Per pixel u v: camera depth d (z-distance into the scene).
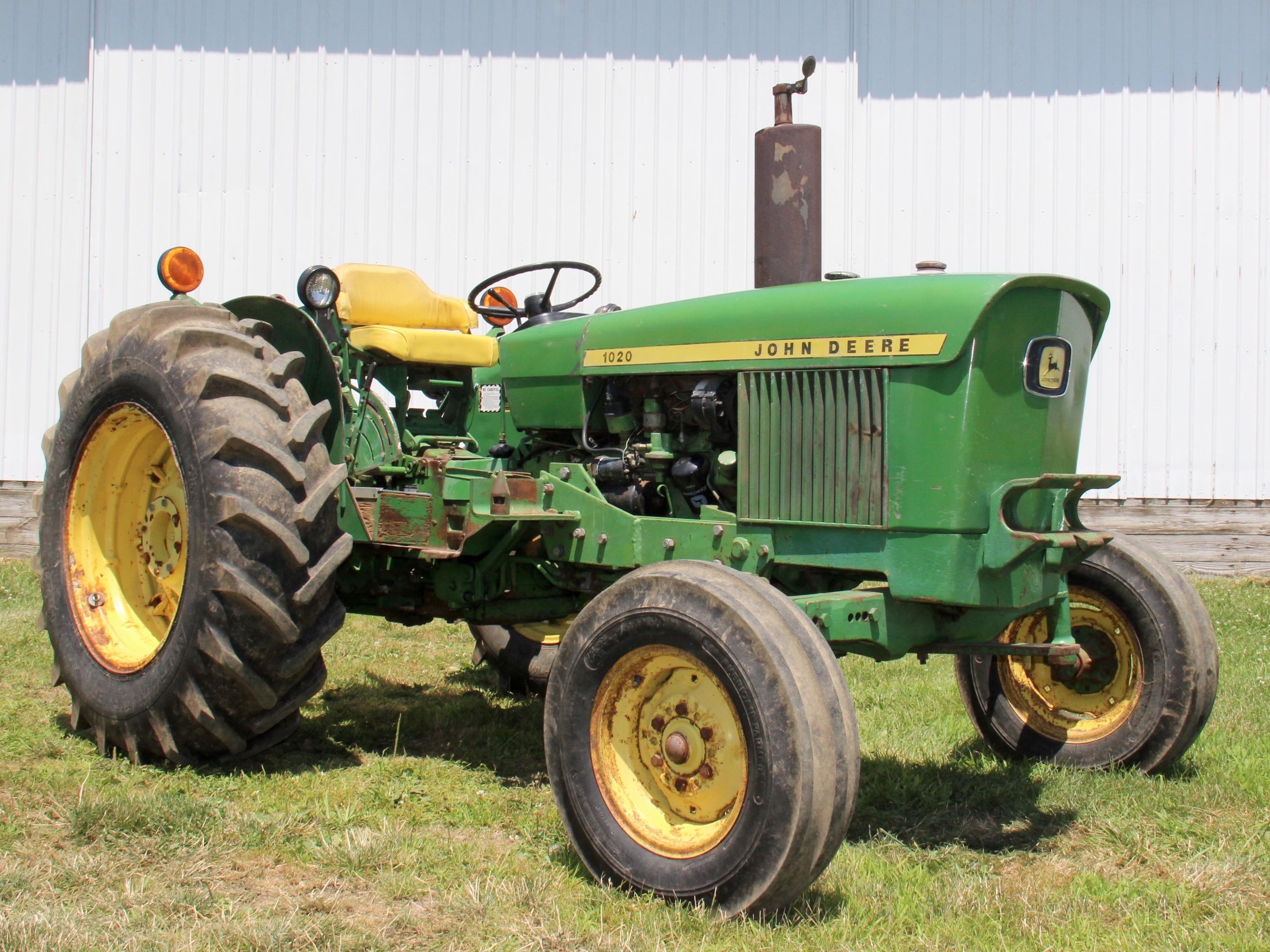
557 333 3.98
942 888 2.85
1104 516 8.67
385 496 3.95
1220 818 3.44
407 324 4.73
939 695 4.96
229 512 3.41
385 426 4.32
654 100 8.53
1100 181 8.59
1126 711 3.96
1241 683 5.14
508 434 4.41
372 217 8.57
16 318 8.74
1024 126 8.59
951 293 3.01
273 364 3.71
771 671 2.55
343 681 5.25
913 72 8.59
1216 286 8.60
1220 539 8.62
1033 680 4.18
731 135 8.53
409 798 3.48
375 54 8.52
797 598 2.94
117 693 3.73
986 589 3.06
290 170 8.53
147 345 3.81
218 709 3.54
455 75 8.54
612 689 2.89
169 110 8.52
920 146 8.61
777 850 2.50
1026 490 3.04
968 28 8.57
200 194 8.55
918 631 3.19
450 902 2.64
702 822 2.76
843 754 2.54
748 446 3.38
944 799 3.61
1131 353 8.62
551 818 3.32
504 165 8.57
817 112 8.52
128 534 4.16
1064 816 3.52
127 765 3.68
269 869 2.84
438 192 8.57
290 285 8.59
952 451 3.01
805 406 3.26
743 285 8.58
